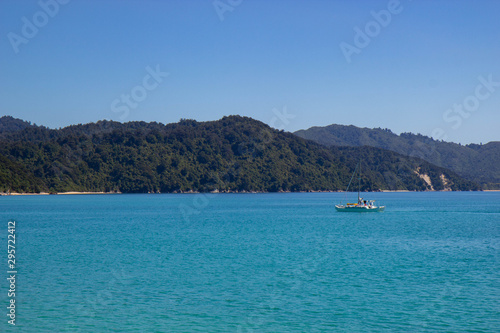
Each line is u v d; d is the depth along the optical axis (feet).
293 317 104.99
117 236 246.27
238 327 99.14
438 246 205.05
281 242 219.82
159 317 104.78
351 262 165.37
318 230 277.03
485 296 119.24
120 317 104.58
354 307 111.55
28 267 156.04
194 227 298.76
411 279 138.21
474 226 303.07
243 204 622.95
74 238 237.25
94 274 145.07
